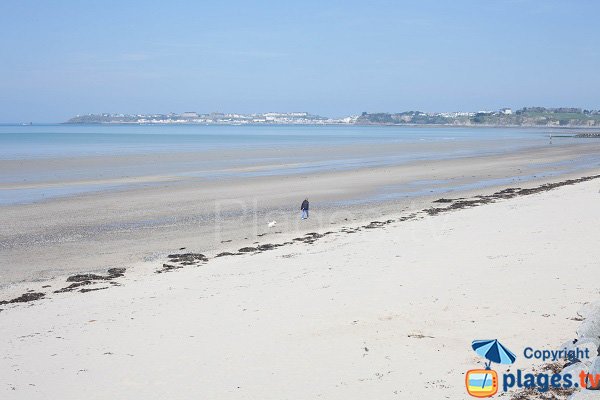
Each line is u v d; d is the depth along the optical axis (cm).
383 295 1428
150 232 2600
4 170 5288
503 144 11100
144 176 4844
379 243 2120
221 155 7562
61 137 14862
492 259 1731
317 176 4850
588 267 1567
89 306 1491
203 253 2205
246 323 1274
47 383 1007
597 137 15275
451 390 920
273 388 956
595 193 3222
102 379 1016
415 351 1079
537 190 3766
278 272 1748
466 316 1248
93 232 2595
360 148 9506
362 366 1026
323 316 1295
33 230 2631
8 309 1502
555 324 1162
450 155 7681
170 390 964
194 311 1383
